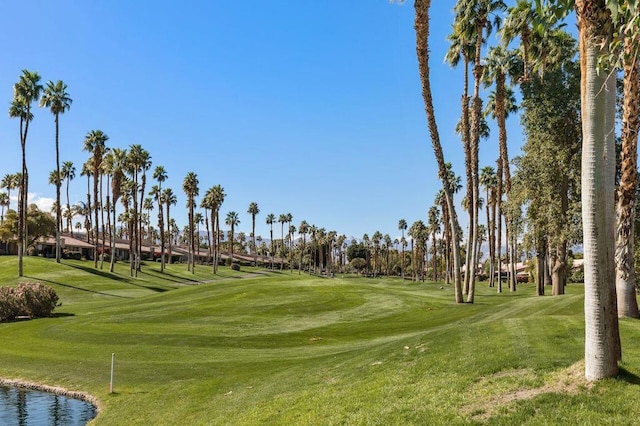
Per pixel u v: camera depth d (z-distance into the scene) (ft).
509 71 125.59
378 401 35.76
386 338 78.38
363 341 78.18
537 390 30.76
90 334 92.73
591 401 27.55
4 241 302.45
